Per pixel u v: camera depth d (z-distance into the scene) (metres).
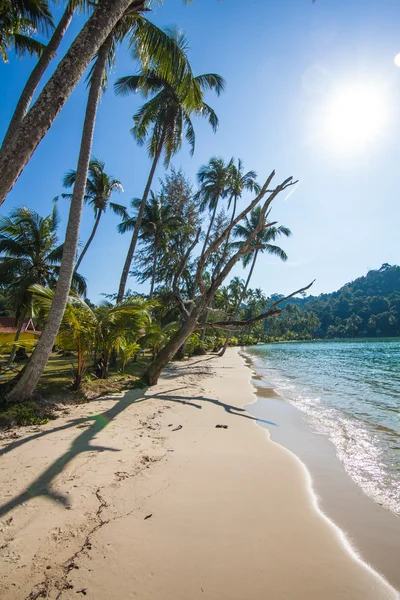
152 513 3.06
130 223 22.92
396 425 6.55
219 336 41.28
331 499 3.49
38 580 2.16
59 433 5.45
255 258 30.20
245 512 3.15
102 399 8.51
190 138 17.31
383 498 3.54
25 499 3.21
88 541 2.60
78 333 8.38
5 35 10.41
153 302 10.84
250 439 5.50
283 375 15.52
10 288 18.14
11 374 12.54
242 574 2.31
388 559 2.53
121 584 2.16
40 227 18.16
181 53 7.70
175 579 2.23
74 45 4.34
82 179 7.34
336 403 8.81
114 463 4.19
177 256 24.97
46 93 4.04
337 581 2.27
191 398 9.05
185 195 24.25
